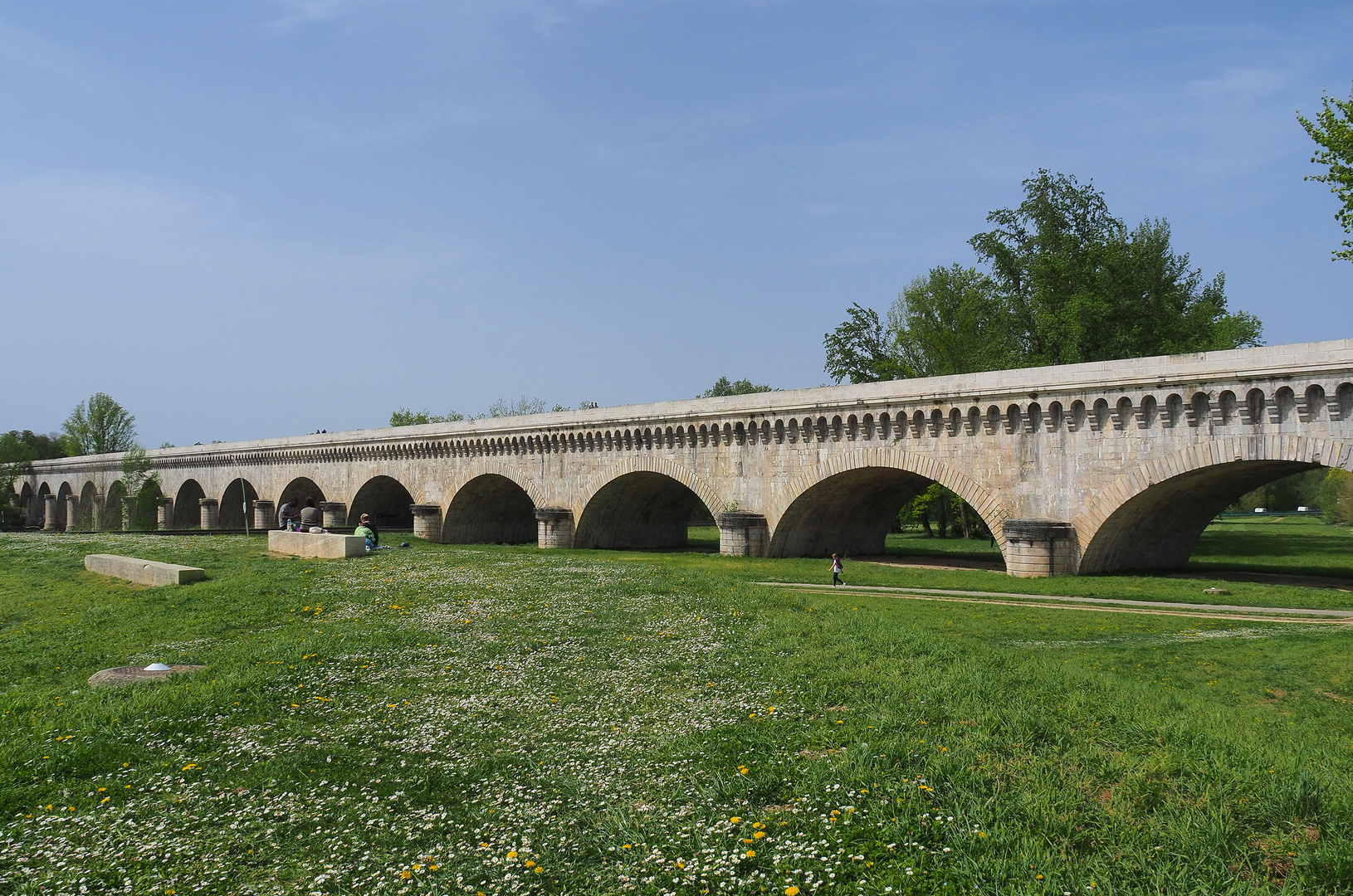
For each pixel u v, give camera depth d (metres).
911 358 79.81
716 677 18.39
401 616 25.78
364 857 10.70
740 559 50.44
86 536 65.88
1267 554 57.38
